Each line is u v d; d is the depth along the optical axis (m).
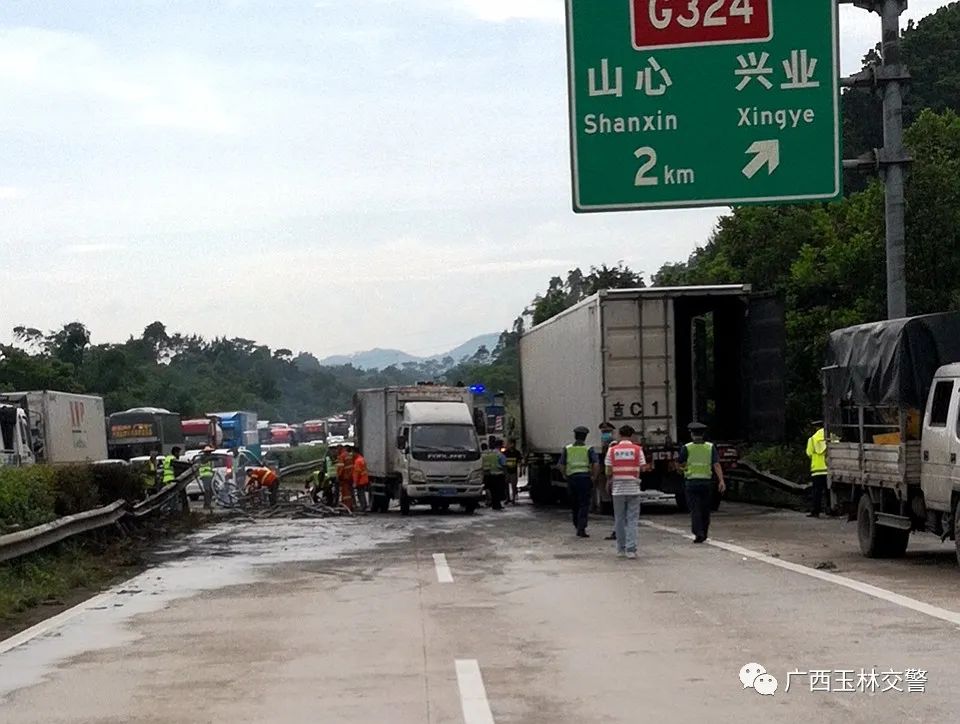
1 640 13.27
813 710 8.83
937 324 17.38
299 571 19.41
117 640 12.92
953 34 69.00
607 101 20.47
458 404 36.97
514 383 112.94
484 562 19.69
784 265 43.91
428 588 16.50
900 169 21.30
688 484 22.25
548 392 36.75
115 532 25.83
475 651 11.51
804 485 30.73
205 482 41.47
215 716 9.17
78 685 10.53
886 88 21.16
